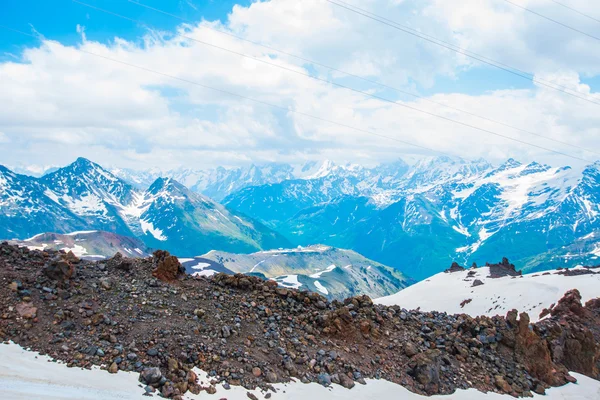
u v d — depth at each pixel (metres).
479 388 35.50
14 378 21.62
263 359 29.53
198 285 36.50
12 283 29.00
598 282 113.19
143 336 27.70
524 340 42.94
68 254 35.97
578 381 43.19
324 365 31.27
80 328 27.20
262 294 37.91
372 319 39.88
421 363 33.88
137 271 36.12
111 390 22.77
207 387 25.38
